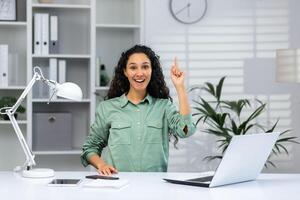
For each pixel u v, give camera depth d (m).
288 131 4.43
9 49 4.43
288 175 2.54
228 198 1.92
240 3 4.63
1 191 2.04
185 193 2.01
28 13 4.12
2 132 4.52
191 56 4.60
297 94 4.70
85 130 4.54
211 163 4.63
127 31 4.59
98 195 1.96
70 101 4.26
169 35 4.57
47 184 2.17
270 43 4.67
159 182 2.26
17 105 2.45
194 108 4.42
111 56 4.58
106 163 2.73
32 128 4.21
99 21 4.57
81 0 4.54
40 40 4.20
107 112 2.82
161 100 2.84
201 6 4.58
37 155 4.48
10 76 4.27
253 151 2.21
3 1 4.24
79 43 4.52
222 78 4.30
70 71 4.52
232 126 4.25
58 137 4.23
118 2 4.60
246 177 2.29
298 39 4.68
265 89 4.68
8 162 4.53
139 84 2.73
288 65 4.09
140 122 2.77
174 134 2.81
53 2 4.42
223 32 4.62
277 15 4.67
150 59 2.80
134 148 2.75
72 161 4.54
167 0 4.56
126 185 2.18
